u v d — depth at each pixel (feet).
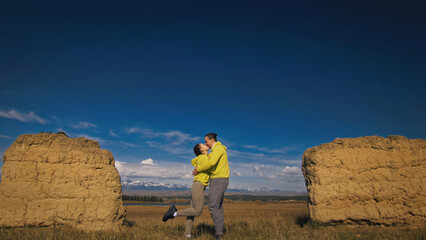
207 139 20.31
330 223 25.18
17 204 24.16
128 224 29.68
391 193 25.68
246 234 22.61
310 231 23.07
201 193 19.35
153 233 22.07
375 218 24.88
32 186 24.91
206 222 29.58
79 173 26.50
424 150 27.40
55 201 24.99
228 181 19.86
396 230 23.45
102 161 28.02
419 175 26.32
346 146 27.76
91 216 25.26
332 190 25.75
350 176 26.48
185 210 19.16
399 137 28.19
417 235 19.95
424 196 25.49
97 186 26.66
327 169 26.45
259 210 64.13
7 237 19.99
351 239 20.06
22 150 25.75
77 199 25.53
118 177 28.43
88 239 20.12
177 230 23.70
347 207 25.52
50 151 26.48
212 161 18.65
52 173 25.81
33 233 21.65
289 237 20.18
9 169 24.95
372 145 27.81
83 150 27.63
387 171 26.68
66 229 23.53
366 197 25.71
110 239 19.90
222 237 19.74
